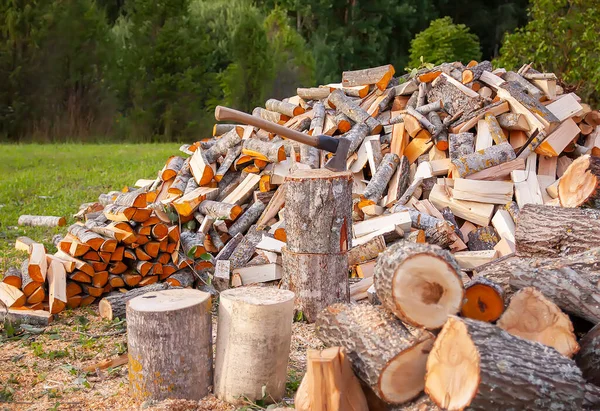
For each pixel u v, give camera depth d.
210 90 26.48
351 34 36.03
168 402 3.80
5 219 9.43
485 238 6.37
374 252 6.07
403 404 3.37
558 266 3.92
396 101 8.05
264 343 3.89
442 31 24.77
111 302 5.68
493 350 3.07
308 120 8.02
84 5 23.80
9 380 4.37
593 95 13.47
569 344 3.48
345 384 3.41
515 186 6.61
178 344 3.87
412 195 6.84
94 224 6.58
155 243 6.11
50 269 5.84
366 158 7.29
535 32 14.06
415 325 3.40
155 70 25.23
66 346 5.08
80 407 3.98
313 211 5.08
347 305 3.81
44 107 23.55
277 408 3.61
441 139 7.20
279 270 6.21
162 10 25.42
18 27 22.91
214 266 6.39
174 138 25.25
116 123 24.89
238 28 24.89
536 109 7.00
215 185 7.44
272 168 7.21
